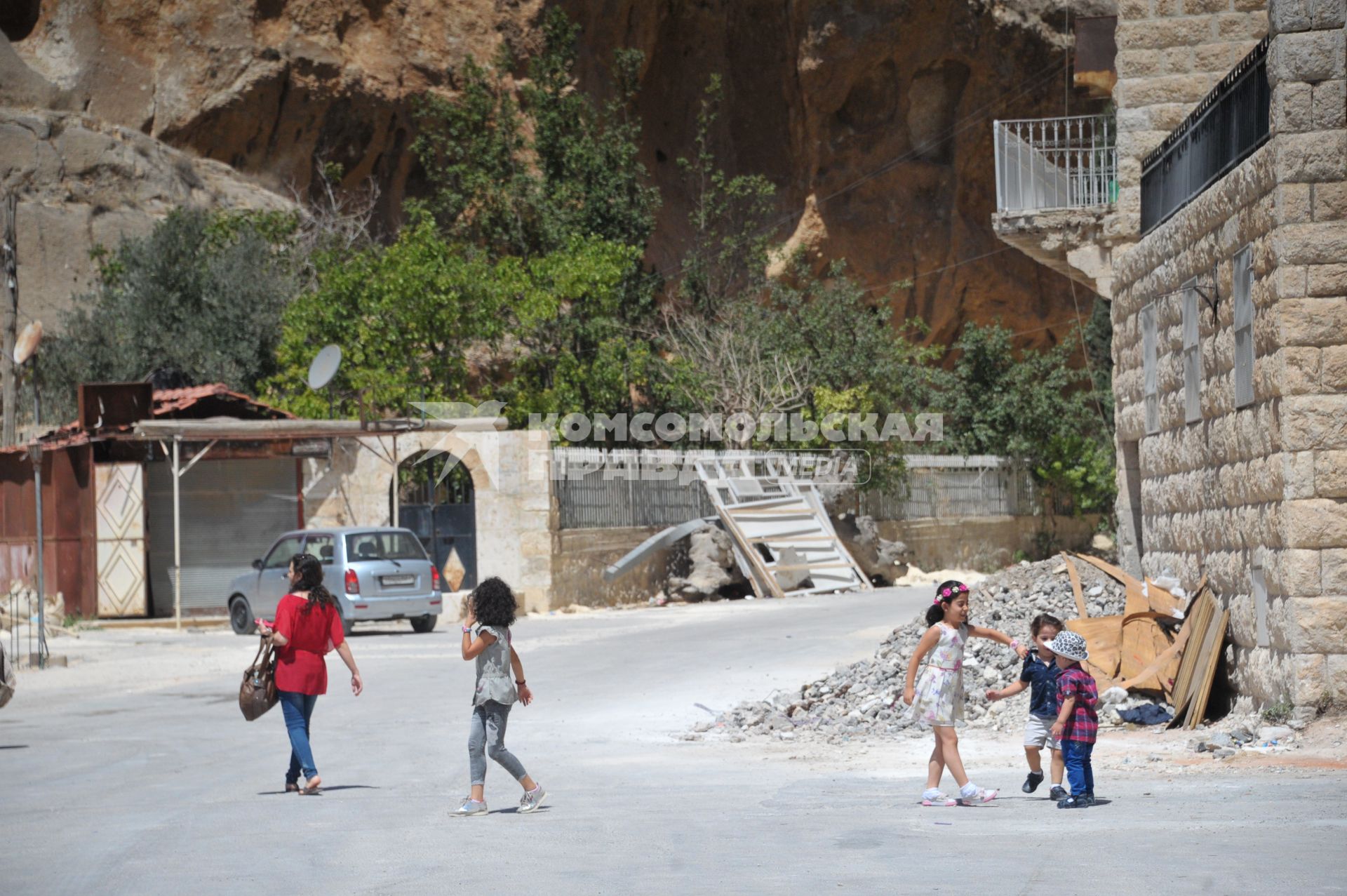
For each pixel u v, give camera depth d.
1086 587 25.34
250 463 44.50
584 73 65.81
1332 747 16.45
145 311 55.94
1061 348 66.38
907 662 23.28
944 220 72.50
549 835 12.66
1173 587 22.89
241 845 12.55
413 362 50.03
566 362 53.72
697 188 72.12
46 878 11.28
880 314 62.12
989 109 70.69
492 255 61.22
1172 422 23.48
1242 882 9.66
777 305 63.31
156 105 62.31
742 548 48.78
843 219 71.88
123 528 43.56
